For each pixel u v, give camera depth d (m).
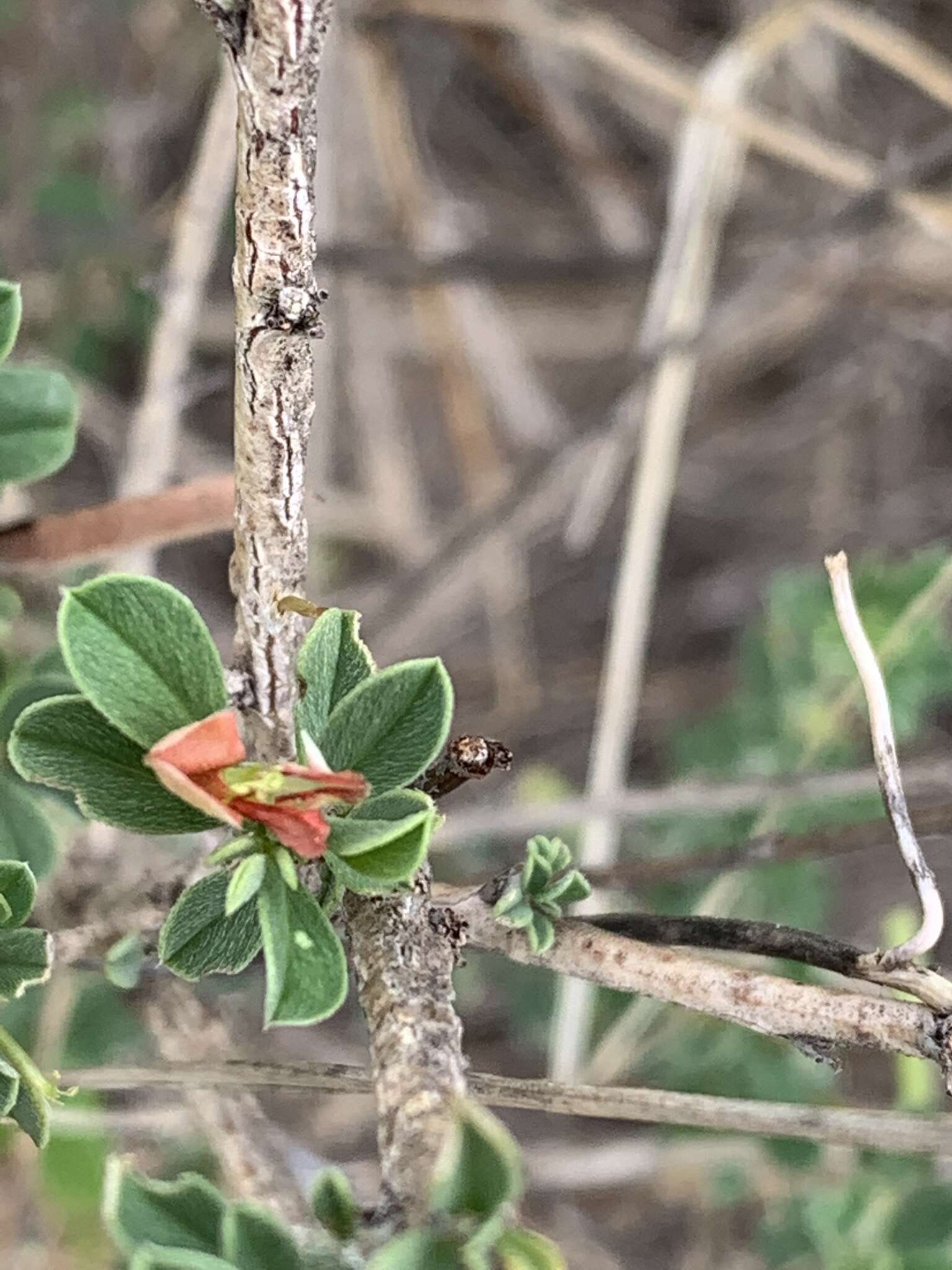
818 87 0.31
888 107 0.32
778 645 0.22
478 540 0.27
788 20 0.24
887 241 0.29
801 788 0.19
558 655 0.33
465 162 0.34
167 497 0.11
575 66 0.30
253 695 0.08
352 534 0.30
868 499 0.34
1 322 0.09
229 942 0.08
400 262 0.26
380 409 0.30
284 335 0.07
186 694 0.07
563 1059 0.20
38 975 0.08
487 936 0.08
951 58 0.32
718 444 0.34
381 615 0.27
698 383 0.33
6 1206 0.20
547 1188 0.25
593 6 0.32
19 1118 0.08
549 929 0.08
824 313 0.32
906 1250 0.18
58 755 0.07
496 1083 0.09
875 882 0.30
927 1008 0.08
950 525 0.33
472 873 0.23
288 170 0.07
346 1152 0.25
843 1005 0.08
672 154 0.31
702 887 0.21
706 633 0.33
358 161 0.29
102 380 0.28
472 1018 0.27
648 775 0.31
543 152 0.34
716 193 0.25
